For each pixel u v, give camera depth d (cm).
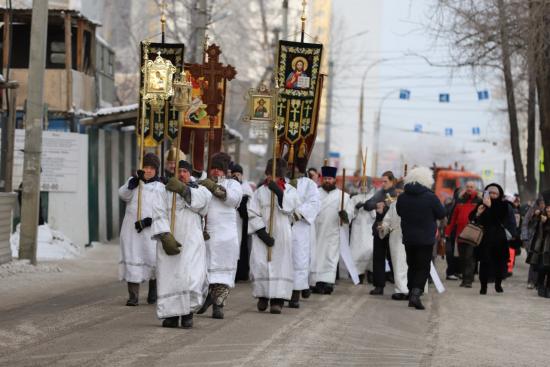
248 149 7431
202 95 2108
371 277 2627
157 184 1830
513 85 4534
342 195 2208
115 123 3662
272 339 1437
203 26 3731
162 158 2102
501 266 2394
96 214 3450
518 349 1492
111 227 3697
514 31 3322
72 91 3681
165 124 2086
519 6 3294
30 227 2525
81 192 3117
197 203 1481
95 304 1823
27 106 2519
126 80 6812
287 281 1761
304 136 2059
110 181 3681
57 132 3045
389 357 1340
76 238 3105
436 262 3594
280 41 2041
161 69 1594
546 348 1516
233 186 1658
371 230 2575
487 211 2369
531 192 4769
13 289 2066
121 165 3884
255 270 1762
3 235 2459
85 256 2991
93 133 3422
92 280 2317
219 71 2103
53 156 3044
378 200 2295
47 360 1207
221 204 1645
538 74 3450
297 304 1878
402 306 2019
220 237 1638
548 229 2319
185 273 1481
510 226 2364
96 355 1246
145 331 1462
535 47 3206
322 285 2228
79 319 1595
